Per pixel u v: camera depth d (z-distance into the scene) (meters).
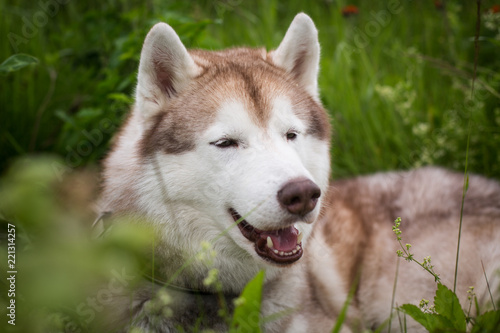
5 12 5.16
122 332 2.49
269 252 2.38
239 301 1.88
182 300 2.52
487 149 4.26
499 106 4.54
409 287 3.23
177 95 2.60
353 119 4.74
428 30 5.88
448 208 3.49
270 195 2.23
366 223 3.62
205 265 2.52
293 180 2.21
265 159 2.34
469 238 3.19
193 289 2.53
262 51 2.95
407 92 4.63
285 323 2.69
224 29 6.03
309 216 2.30
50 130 4.24
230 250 2.55
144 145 2.54
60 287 1.23
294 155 2.40
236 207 2.37
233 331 1.99
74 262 1.30
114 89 3.77
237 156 2.41
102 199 2.75
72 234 1.63
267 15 6.00
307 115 2.67
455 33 5.61
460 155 4.25
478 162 4.27
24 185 1.44
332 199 3.52
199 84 2.58
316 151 2.71
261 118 2.45
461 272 3.10
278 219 2.23
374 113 4.84
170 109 2.57
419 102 4.91
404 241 3.38
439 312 2.13
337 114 4.74
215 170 2.43
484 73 5.01
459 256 3.13
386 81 5.13
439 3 5.36
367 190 3.79
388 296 3.32
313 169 2.71
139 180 2.50
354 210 3.70
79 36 4.96
